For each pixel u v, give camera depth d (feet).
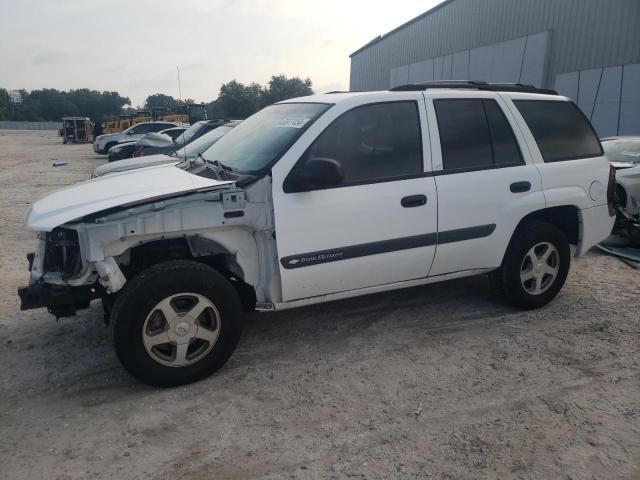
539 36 57.77
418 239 13.56
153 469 9.13
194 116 108.37
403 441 9.82
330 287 12.95
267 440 9.89
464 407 10.91
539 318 15.47
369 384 11.85
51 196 12.71
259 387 11.78
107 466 9.21
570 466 9.11
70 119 141.38
